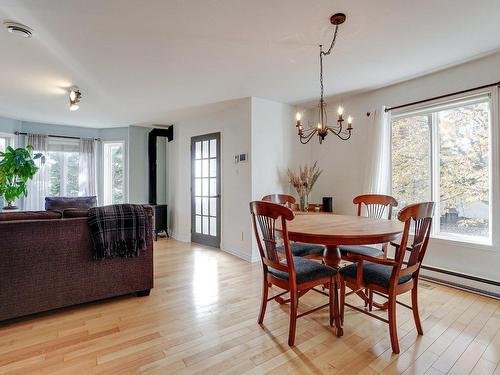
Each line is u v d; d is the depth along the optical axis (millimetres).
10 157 4590
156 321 2201
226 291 2816
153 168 5730
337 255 2389
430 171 3227
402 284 1886
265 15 1990
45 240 2238
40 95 3750
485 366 1656
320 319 2244
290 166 4309
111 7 1872
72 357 1744
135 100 3986
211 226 4805
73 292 2354
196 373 1602
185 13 1952
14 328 2090
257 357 1748
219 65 2832
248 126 3939
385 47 2490
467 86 2840
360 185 3852
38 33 2197
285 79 3229
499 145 2627
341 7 1908
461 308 2406
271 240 1997
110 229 2436
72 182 5828
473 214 2902
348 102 3994
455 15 2018
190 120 5164
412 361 1701
